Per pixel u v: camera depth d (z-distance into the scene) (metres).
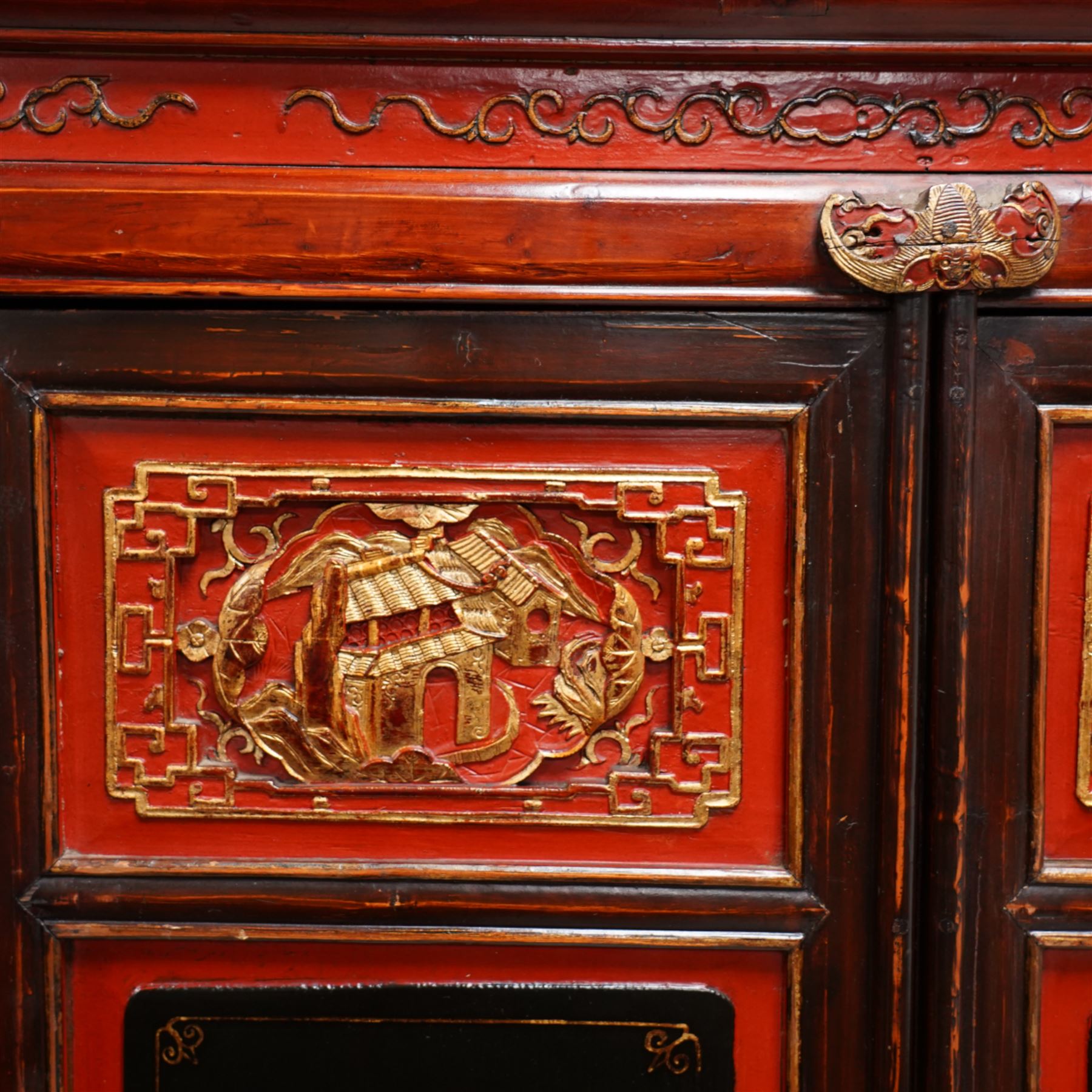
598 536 0.79
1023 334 0.77
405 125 0.76
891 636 0.77
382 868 0.79
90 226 0.75
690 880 0.79
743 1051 0.80
